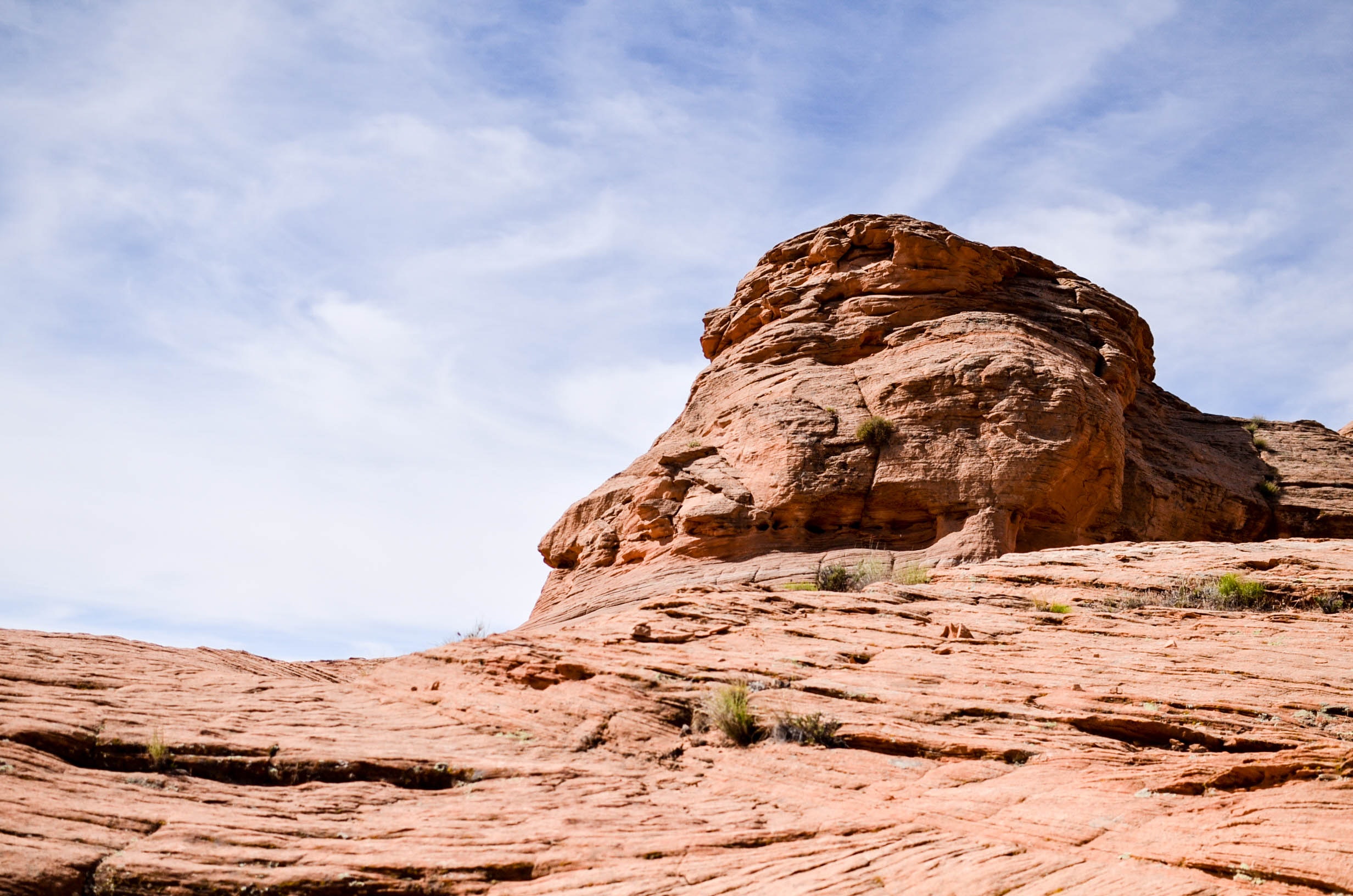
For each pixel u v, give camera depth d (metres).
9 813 7.47
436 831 8.16
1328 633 13.80
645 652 13.09
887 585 17.30
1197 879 7.06
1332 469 38.31
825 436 31.44
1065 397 29.69
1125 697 11.18
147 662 11.92
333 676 14.91
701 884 7.36
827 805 9.05
